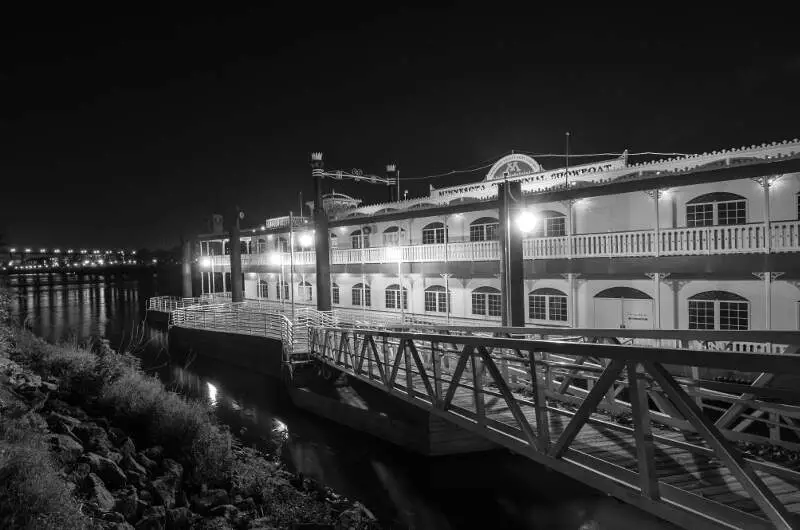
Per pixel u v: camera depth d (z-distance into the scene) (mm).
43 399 11906
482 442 15742
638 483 6449
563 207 25094
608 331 10133
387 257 30219
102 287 125062
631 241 20562
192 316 39125
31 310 66000
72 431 11000
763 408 7406
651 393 9320
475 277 28031
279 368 26188
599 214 23859
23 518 6898
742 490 6832
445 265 27359
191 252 51969
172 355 35875
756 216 19344
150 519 8828
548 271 23203
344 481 14570
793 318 17875
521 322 18797
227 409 22141
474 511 12789
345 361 18594
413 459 15859
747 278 18922
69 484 8367
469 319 28406
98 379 14859
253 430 19094
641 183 19484
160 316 46844
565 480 14336
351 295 36344
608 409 10141
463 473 14883
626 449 8578
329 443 17516
